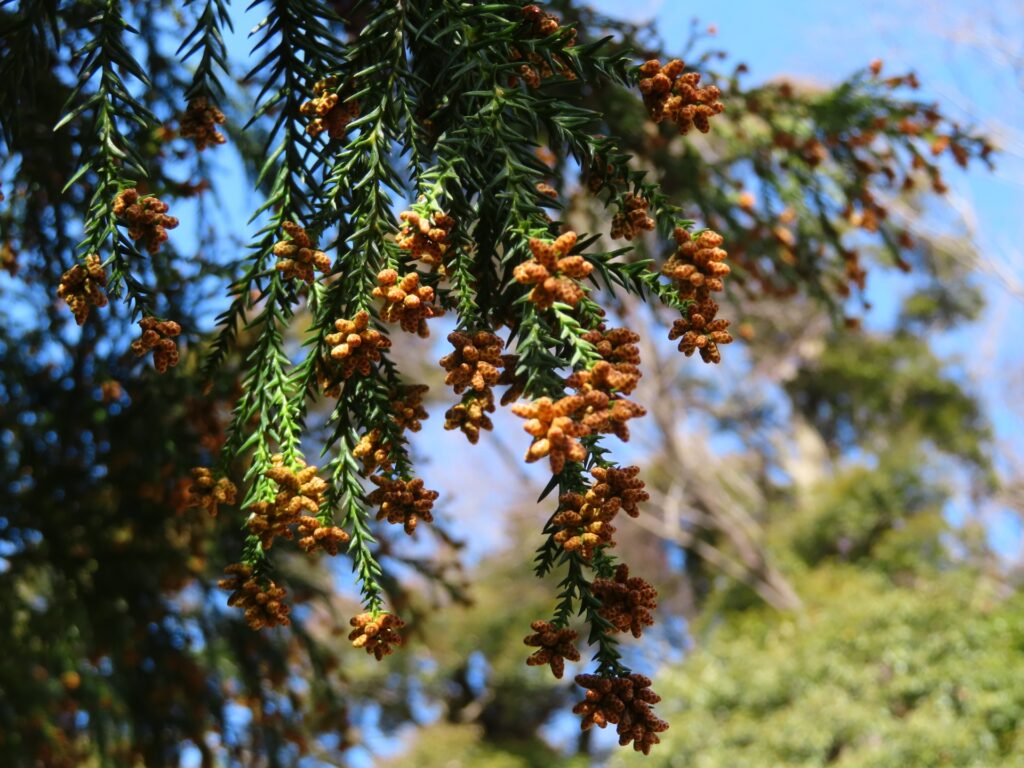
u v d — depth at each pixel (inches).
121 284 54.7
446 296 55.2
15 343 135.2
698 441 745.0
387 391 57.0
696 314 52.3
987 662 417.4
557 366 48.9
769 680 465.4
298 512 54.6
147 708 155.7
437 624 611.2
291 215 60.1
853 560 668.1
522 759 696.4
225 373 117.0
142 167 57.6
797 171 157.2
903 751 398.0
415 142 57.0
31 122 97.7
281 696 171.0
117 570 143.9
